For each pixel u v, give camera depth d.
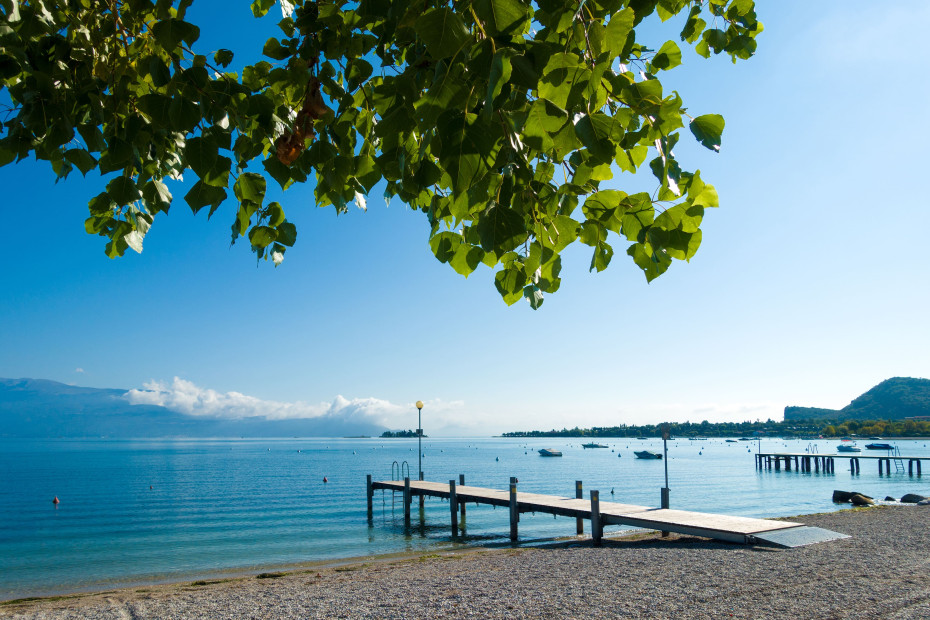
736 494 42.88
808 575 10.17
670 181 1.78
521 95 1.42
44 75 1.94
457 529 24.31
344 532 26.03
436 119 1.29
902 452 122.88
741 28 3.00
